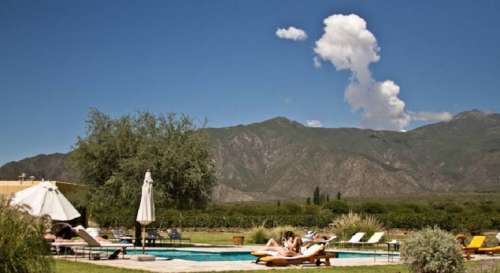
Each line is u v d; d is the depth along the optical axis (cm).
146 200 2295
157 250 2688
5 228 970
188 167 3009
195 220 5075
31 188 2252
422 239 1448
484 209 8306
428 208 8688
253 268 1672
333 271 1622
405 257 1464
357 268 1736
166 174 2962
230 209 7938
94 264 1675
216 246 2986
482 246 2633
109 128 3108
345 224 3347
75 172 3133
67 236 2469
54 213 2161
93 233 2542
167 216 4919
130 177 2944
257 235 3344
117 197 2992
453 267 1428
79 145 3062
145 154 2953
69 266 1577
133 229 4519
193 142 3058
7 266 941
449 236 1462
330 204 8238
